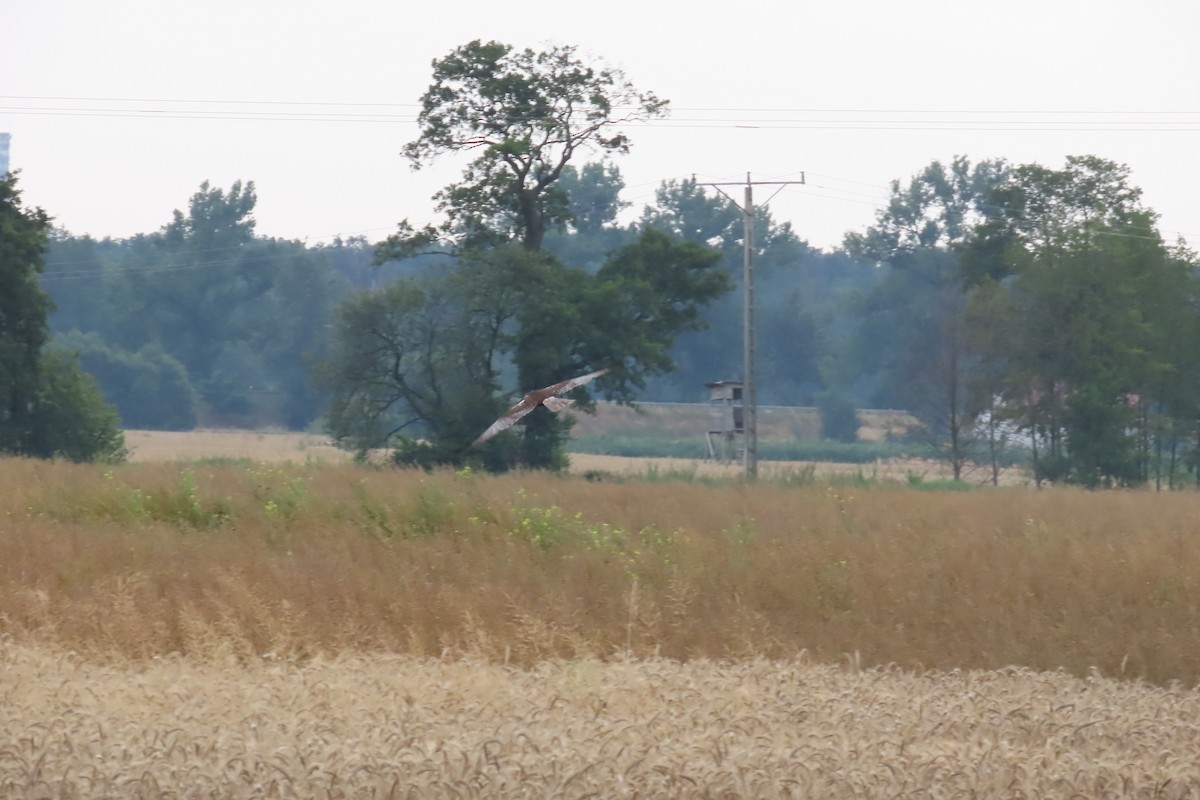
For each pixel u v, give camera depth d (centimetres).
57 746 3388
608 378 18938
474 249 19012
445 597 5822
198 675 4444
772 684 4434
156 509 8350
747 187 16575
